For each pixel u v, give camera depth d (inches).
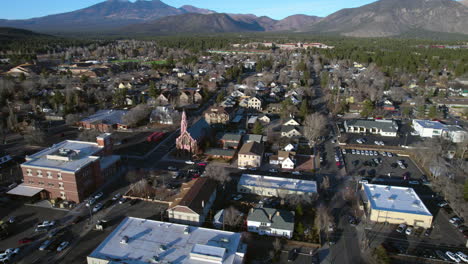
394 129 4995.1
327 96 7308.1
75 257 2397.9
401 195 3043.8
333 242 2566.4
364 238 2615.7
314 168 3887.8
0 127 4778.5
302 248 2512.3
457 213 2925.7
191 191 3006.9
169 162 4057.6
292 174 3745.1
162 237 2374.5
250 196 3280.0
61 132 5088.6
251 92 7490.2
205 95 7263.8
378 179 3612.2
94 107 6510.8
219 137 4618.6
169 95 7086.6
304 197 3120.1
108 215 2923.2
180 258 2144.4
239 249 2331.4
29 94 6909.5
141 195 3238.2
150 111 5969.5
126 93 7012.8
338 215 2935.5
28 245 2519.7
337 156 4178.2
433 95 7308.1
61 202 3112.7
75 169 3083.2
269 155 4237.2
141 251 2220.7
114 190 3378.4
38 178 3169.3
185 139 4207.7
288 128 4965.6
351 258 2400.3
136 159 4141.2
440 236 2652.6
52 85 7765.8
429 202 3149.6
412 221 2768.2
